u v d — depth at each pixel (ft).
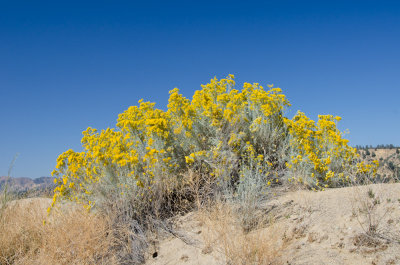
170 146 17.58
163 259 12.42
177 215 15.60
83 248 12.59
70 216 15.55
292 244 10.90
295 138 17.83
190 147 17.94
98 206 16.22
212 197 15.97
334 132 17.92
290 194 15.44
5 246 14.83
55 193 17.99
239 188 15.11
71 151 18.01
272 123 19.34
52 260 12.35
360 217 11.60
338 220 11.82
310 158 16.24
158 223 14.76
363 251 9.77
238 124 18.49
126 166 16.35
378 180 15.25
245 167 16.79
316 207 13.17
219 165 16.26
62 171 17.93
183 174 16.61
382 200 12.36
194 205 16.10
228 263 10.61
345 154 17.26
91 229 13.62
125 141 18.45
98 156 16.21
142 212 15.84
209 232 13.07
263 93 20.15
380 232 10.45
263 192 14.99
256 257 10.36
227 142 17.94
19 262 13.41
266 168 17.42
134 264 12.60
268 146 18.85
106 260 12.78
